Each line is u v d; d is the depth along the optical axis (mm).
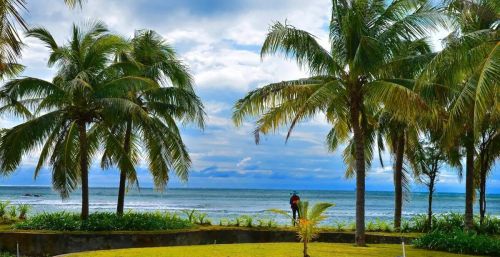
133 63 25047
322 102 19156
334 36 20141
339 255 16234
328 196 168250
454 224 26906
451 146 22109
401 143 28047
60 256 15586
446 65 16656
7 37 10883
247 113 20828
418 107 18328
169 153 25406
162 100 26266
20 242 21453
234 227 25969
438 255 16953
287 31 19469
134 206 83375
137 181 24172
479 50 15656
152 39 28000
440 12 18719
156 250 17031
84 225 23016
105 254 15859
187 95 26172
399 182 28125
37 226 22906
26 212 27094
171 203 99000
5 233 21562
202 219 28188
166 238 22891
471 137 22250
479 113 13945
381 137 28172
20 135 22469
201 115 26359
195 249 17406
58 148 23609
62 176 23312
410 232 26734
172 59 28062
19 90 22203
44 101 23016
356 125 20547
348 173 30641
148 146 25594
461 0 16812
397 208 28125
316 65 19938
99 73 24297
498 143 25047
